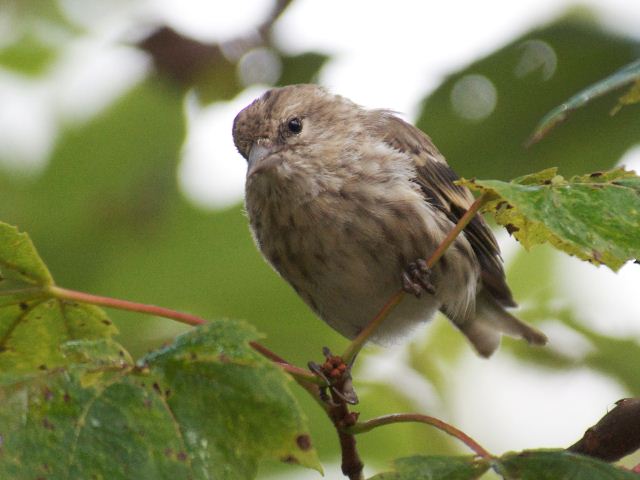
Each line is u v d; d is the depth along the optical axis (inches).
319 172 354.3
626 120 420.2
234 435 208.4
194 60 465.7
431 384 462.6
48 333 252.2
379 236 350.3
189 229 512.4
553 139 421.7
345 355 244.4
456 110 423.8
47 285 244.8
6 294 245.1
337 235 351.6
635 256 205.2
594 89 246.1
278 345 482.6
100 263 519.5
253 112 381.4
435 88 424.5
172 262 509.0
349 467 250.4
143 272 508.4
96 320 251.1
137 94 529.0
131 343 486.0
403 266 354.3
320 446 422.6
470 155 424.8
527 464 199.6
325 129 368.5
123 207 522.3
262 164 359.3
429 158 378.6
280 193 356.5
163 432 209.3
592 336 459.5
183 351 210.5
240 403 208.2
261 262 496.7
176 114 526.0
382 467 438.0
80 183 531.2
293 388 418.6
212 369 209.2
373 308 365.1
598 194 213.9
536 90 421.7
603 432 233.1
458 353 468.8
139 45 468.4
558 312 463.5
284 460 207.5
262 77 462.6
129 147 529.0
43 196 531.2
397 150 367.6
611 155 425.1
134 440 209.2
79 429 209.8
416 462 202.4
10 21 540.4
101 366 212.8
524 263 472.1
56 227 525.0
